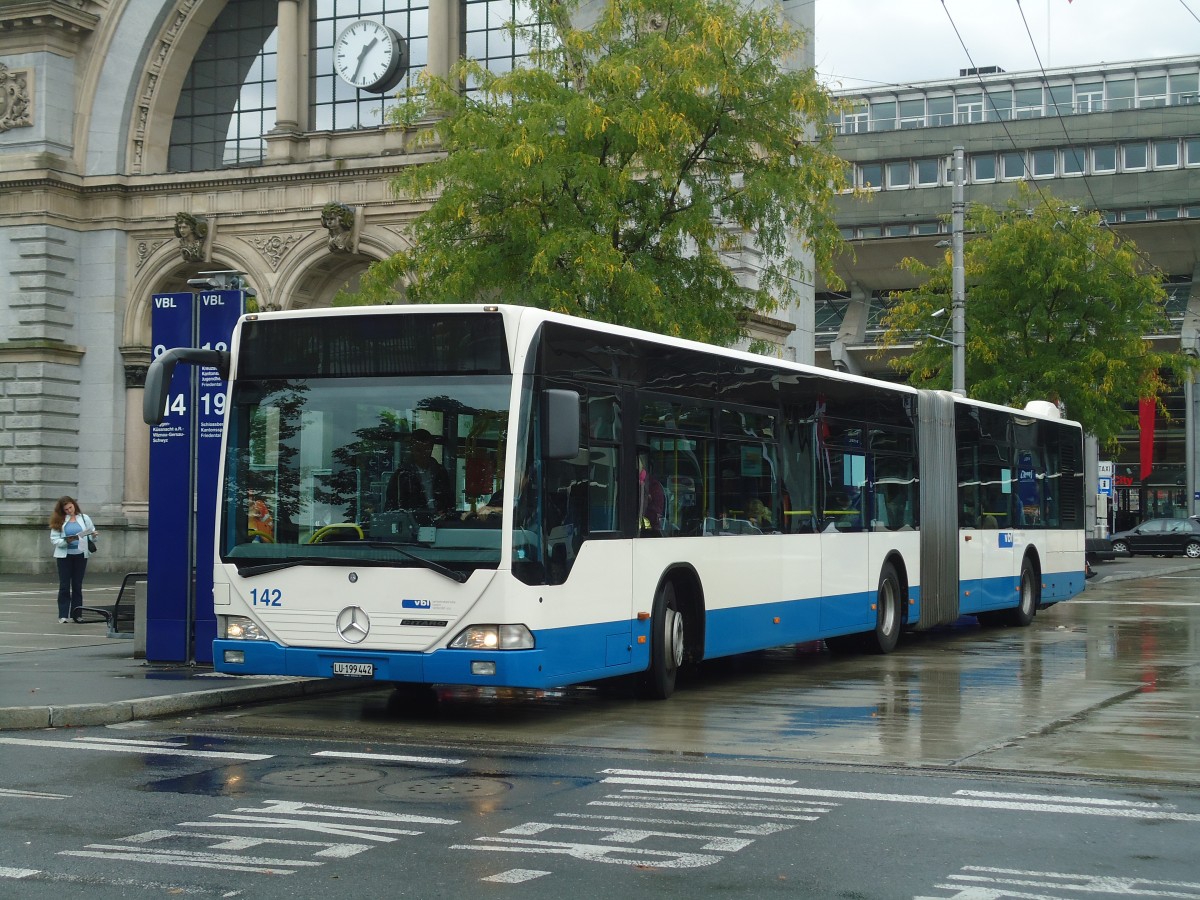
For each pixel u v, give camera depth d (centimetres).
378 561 1228
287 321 1284
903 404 2011
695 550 1473
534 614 1210
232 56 4069
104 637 2083
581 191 2345
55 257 3978
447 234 2419
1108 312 3875
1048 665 1794
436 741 1166
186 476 1594
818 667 1775
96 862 742
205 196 3909
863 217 7275
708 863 745
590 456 1299
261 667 1262
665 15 2433
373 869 728
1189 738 1177
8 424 3988
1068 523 2634
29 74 3991
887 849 779
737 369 1573
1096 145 7056
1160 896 689
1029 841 801
